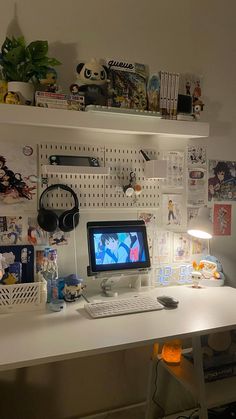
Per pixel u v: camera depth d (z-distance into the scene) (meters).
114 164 1.84
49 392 1.83
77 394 1.89
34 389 1.80
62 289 1.66
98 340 1.24
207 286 1.97
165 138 1.95
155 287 1.95
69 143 1.75
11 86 1.51
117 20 1.82
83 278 1.82
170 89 1.80
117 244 1.75
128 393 2.01
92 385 1.92
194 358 1.49
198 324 1.40
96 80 1.67
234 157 2.15
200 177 2.05
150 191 1.93
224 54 2.08
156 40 1.91
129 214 1.90
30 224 1.70
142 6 1.87
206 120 2.06
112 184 1.84
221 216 2.13
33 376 1.79
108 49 1.81
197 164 2.04
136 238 1.80
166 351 1.76
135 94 1.82
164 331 1.33
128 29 1.85
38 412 1.82
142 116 1.67
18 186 1.67
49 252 1.68
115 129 1.62
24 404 1.78
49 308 1.55
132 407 1.99
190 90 1.97
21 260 1.65
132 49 1.86
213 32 2.05
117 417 1.94
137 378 2.02
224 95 2.09
